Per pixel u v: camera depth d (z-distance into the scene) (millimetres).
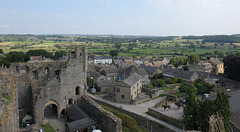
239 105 44688
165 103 60875
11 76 37125
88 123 40906
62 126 43938
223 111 32469
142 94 71125
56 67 51531
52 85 46031
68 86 50219
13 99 26812
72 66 50844
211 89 69000
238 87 74562
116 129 36094
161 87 80188
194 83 73375
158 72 103562
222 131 17219
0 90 26953
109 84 80375
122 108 57000
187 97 41156
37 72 48812
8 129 19281
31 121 42719
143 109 56375
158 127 44906
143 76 90938
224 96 34125
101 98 70125
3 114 19391
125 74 98062
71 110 47781
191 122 37750
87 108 48875
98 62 196250
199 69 110000
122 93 63438
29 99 46438
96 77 96438
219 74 101938
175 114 50344
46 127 43000
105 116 39750
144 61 181500
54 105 51688
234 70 83500
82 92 54000
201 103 37219
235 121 36562
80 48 52562
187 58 152750
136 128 48094
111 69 110500
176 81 87438
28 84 46156
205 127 34281
